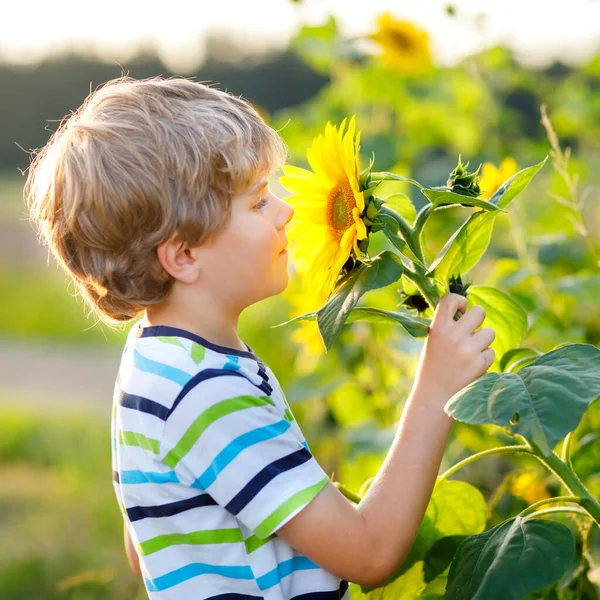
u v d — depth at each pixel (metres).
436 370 1.32
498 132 3.68
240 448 1.25
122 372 1.41
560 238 2.64
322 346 2.66
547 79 4.00
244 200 1.36
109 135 1.34
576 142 3.93
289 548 1.33
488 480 2.58
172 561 1.31
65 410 5.97
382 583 1.31
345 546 1.26
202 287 1.37
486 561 1.25
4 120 24.67
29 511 4.02
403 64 3.72
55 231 1.41
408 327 1.33
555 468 1.33
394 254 1.32
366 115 3.91
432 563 1.46
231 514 1.29
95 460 4.70
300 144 3.56
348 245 1.29
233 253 1.35
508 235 3.02
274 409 1.32
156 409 1.29
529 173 1.30
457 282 1.39
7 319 9.95
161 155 1.31
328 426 3.07
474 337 1.33
